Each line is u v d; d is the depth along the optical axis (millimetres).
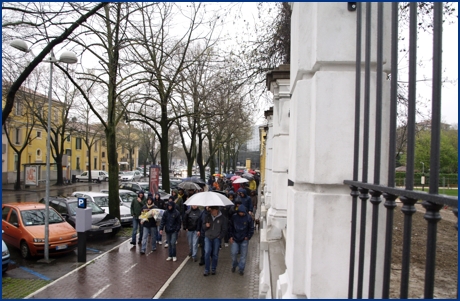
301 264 2098
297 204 2100
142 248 9797
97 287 6965
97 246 10992
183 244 11281
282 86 6863
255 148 83000
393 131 1363
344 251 1887
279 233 6258
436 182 1056
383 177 1904
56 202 12758
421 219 6848
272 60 10195
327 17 1941
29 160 38938
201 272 8008
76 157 51375
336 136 1919
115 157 13398
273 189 7262
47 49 7477
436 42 1065
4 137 34938
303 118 2092
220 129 26969
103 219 11945
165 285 7047
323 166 1920
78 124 43031
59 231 9719
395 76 1365
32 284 7281
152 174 16531
